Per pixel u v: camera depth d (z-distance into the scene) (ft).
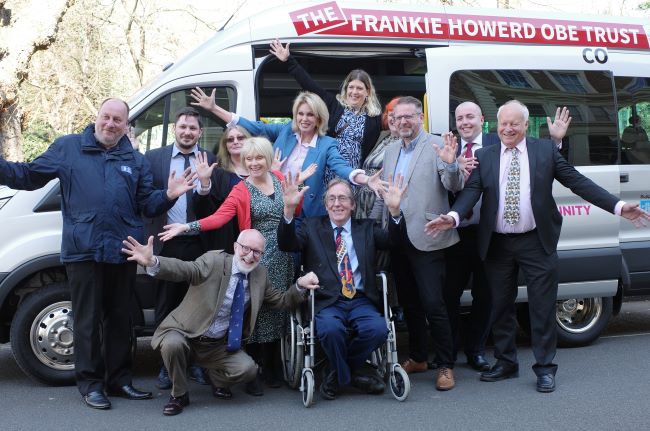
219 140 20.67
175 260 16.79
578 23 23.81
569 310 23.29
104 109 17.02
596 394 17.74
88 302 17.20
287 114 25.67
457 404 17.22
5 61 39.50
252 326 17.51
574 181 18.07
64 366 19.31
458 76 21.99
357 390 18.76
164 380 19.10
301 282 17.54
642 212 17.43
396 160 19.24
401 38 21.97
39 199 19.30
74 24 54.60
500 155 18.45
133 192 17.47
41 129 64.34
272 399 17.99
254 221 18.61
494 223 18.44
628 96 23.66
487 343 24.53
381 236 18.70
